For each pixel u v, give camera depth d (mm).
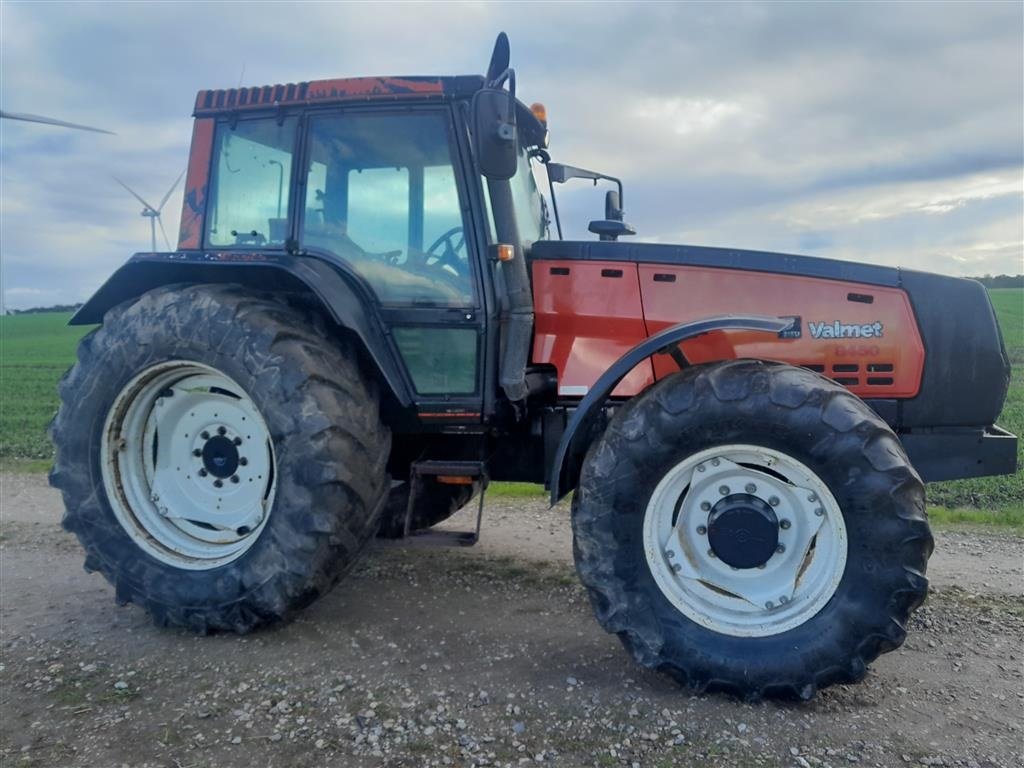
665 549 3068
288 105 3703
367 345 3480
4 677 3193
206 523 3664
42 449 9711
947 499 6523
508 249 3492
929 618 3791
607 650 3393
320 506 3242
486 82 3246
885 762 2545
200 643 3471
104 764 2576
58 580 4457
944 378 3492
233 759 2596
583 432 3307
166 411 3693
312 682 3100
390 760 2574
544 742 2666
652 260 3615
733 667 2879
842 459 2834
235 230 3844
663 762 2551
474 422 3682
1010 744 2648
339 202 3684
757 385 2914
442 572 4473
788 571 3002
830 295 3518
